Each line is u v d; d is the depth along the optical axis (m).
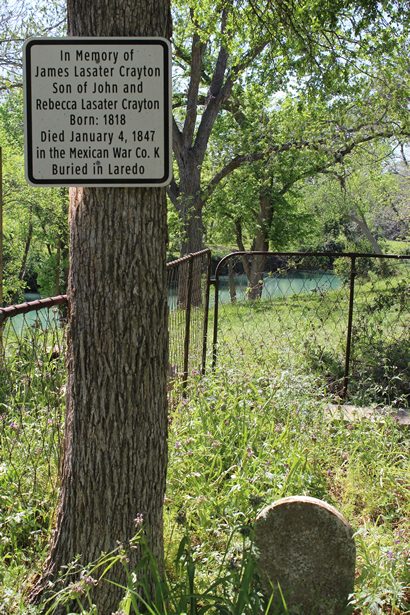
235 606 2.99
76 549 3.00
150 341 2.94
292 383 5.38
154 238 2.90
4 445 4.08
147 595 2.89
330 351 7.98
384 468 4.66
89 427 2.93
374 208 37.94
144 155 2.81
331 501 4.28
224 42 11.12
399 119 19.58
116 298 2.86
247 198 29.88
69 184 2.81
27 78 2.78
